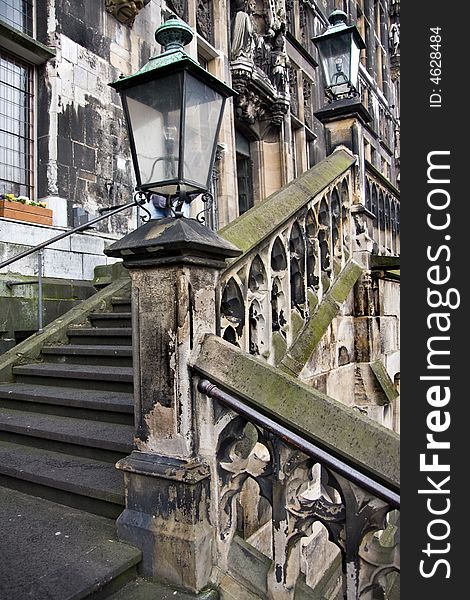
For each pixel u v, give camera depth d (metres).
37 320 6.69
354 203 6.33
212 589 2.49
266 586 2.51
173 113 2.62
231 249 2.76
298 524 2.38
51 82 7.96
